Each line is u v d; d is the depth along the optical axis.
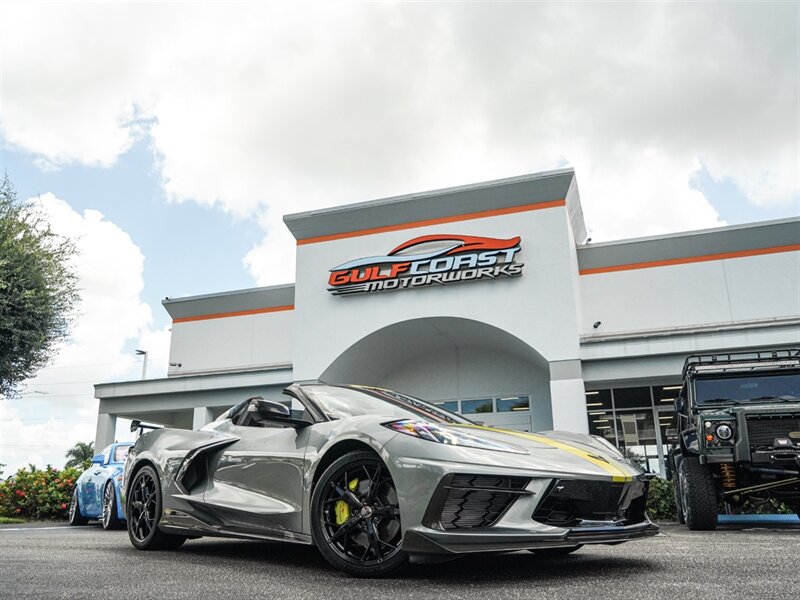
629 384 13.05
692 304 13.35
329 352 14.10
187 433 3.85
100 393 16.06
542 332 12.57
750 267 13.23
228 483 3.33
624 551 3.42
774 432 5.40
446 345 15.56
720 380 6.42
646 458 12.82
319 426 2.96
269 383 14.61
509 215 13.36
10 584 2.31
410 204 13.93
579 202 14.43
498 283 13.12
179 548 3.79
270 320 16.78
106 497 6.96
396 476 2.41
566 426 11.90
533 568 2.67
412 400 3.55
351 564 2.47
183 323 17.64
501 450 2.54
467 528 2.33
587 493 2.54
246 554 3.42
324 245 14.75
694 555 3.14
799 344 11.09
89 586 2.25
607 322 13.71
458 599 1.93
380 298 13.96
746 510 7.69
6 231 9.62
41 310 9.49
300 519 2.82
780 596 1.91
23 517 9.79
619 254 13.96
